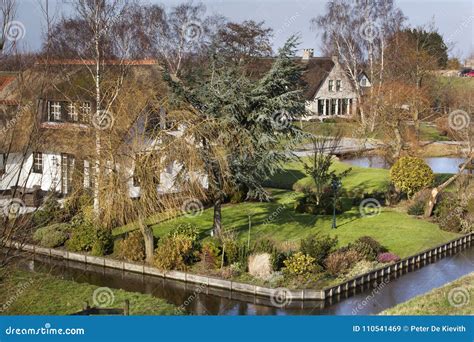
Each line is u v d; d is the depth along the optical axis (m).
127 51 30.97
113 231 26.64
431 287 21.27
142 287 21.39
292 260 21.12
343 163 44.75
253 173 25.36
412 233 27.08
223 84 24.55
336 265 21.61
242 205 32.31
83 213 25.52
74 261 24.31
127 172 21.75
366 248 23.16
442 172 41.72
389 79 57.88
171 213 22.50
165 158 21.62
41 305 18.31
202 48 55.50
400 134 43.31
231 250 22.34
